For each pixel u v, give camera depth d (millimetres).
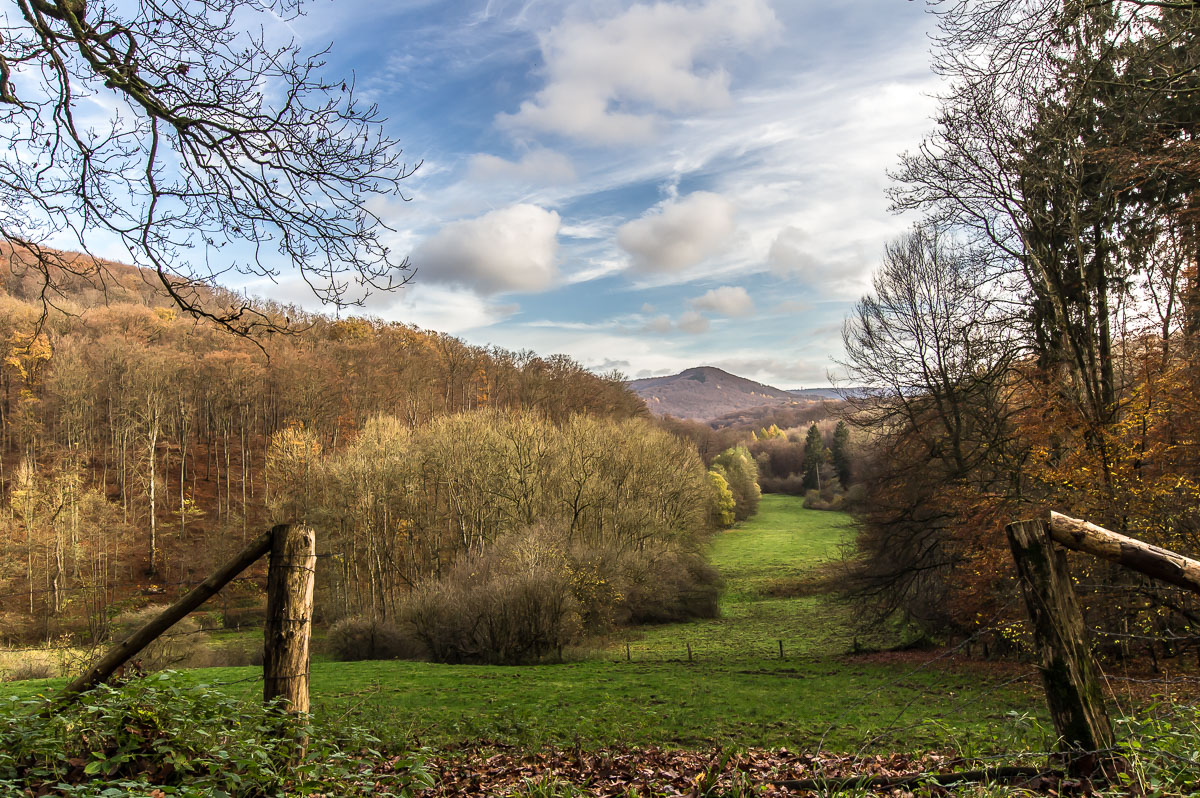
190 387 70688
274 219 7699
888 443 30156
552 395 90375
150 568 57188
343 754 4555
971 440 26188
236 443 81062
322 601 52156
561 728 15195
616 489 58062
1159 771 3738
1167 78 11211
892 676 24984
